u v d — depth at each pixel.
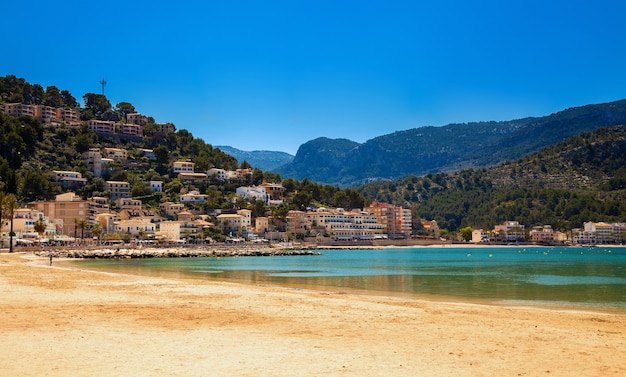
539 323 38.22
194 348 28.11
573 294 66.06
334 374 23.47
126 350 27.48
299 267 134.62
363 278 93.56
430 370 24.36
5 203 166.38
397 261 176.50
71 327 33.66
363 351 27.84
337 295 57.34
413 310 43.59
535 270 124.44
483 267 138.88
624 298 61.22
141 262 156.62
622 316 43.31
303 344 29.38
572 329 35.66
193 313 40.22
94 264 135.88
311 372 23.73
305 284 78.75
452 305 48.84
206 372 23.55
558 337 32.31
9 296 48.75
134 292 54.62
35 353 26.61
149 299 48.53
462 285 79.12
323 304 46.34
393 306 46.12
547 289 73.12
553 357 27.08
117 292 54.50
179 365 24.66
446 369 24.58
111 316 38.31
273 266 139.38
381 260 184.00
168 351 27.36
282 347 28.56
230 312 40.84
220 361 25.44
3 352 26.78
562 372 24.33
